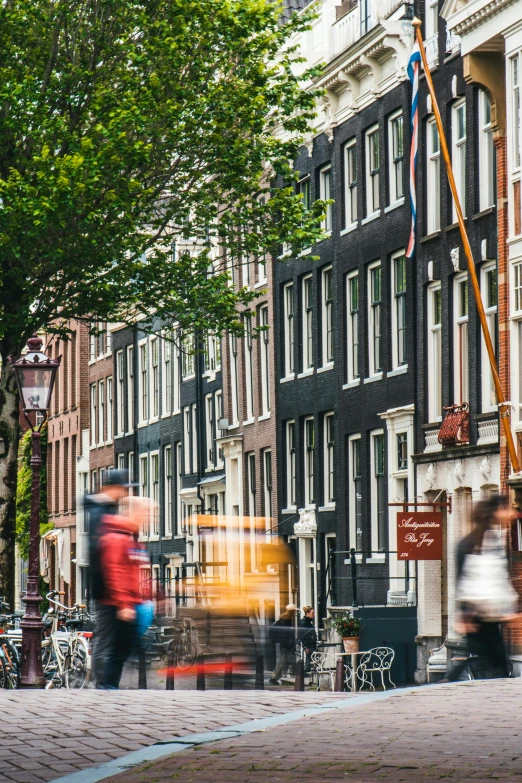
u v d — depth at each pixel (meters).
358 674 60.56
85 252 61.06
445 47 61.81
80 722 22.95
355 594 63.16
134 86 62.59
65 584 122.12
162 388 105.75
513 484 53.00
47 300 62.88
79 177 58.56
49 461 130.25
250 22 63.91
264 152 65.88
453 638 59.53
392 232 67.38
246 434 86.56
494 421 57.00
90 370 122.50
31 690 28.31
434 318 63.44
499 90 56.59
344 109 72.75
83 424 123.25
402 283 66.94
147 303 65.12
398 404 66.44
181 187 65.50
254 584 57.28
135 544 29.83
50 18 62.25
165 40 61.91
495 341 57.34
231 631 54.59
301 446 78.31
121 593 29.23
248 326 86.25
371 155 70.44
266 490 83.69
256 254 66.38
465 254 56.59
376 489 68.94
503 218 55.88
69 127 62.44
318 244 76.50
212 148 64.25
